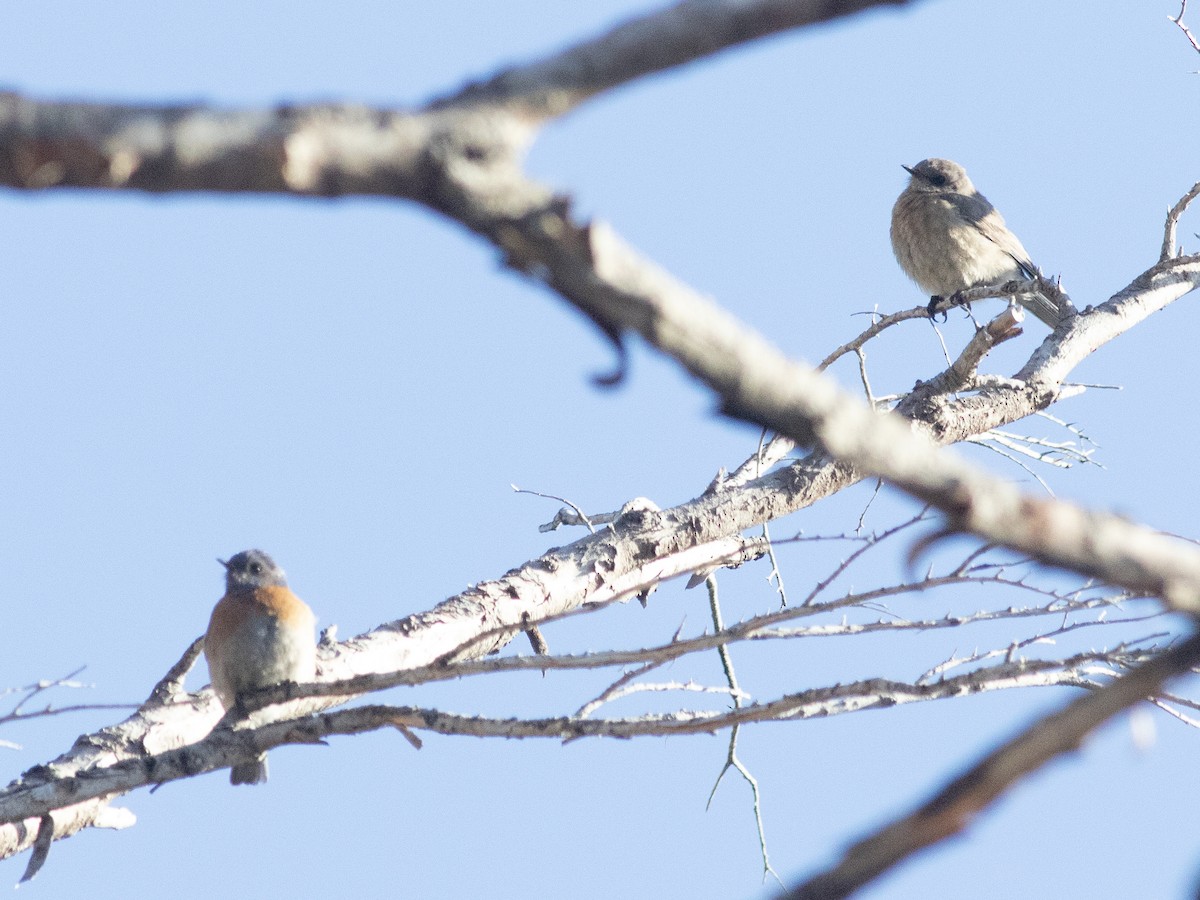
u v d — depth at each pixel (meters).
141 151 3.02
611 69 3.42
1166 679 3.66
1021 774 3.54
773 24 3.42
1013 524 3.73
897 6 3.42
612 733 8.58
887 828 3.39
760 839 13.07
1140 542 3.79
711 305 3.55
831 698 8.06
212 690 13.08
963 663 9.22
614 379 3.77
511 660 8.55
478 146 3.37
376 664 13.08
